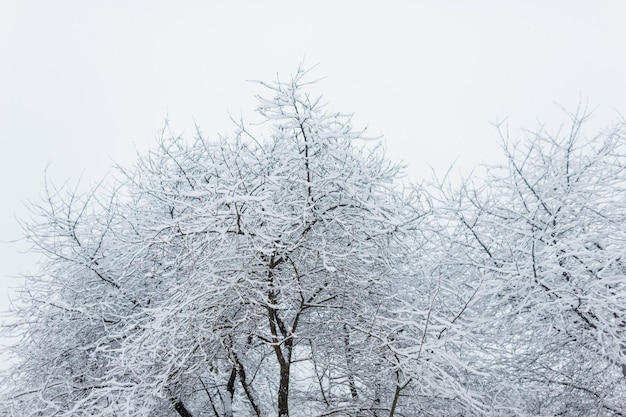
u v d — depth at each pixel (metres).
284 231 6.36
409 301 7.32
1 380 7.22
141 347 6.03
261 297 6.21
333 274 6.79
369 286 7.00
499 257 7.13
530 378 7.22
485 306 7.18
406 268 7.58
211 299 6.09
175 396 7.09
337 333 7.32
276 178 6.17
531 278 6.14
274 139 7.19
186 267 6.33
